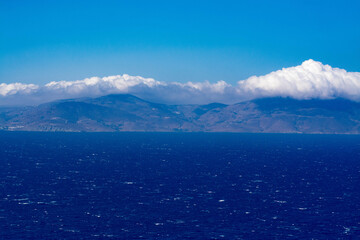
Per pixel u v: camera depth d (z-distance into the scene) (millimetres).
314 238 103500
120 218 118500
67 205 132500
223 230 108875
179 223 114562
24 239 99000
